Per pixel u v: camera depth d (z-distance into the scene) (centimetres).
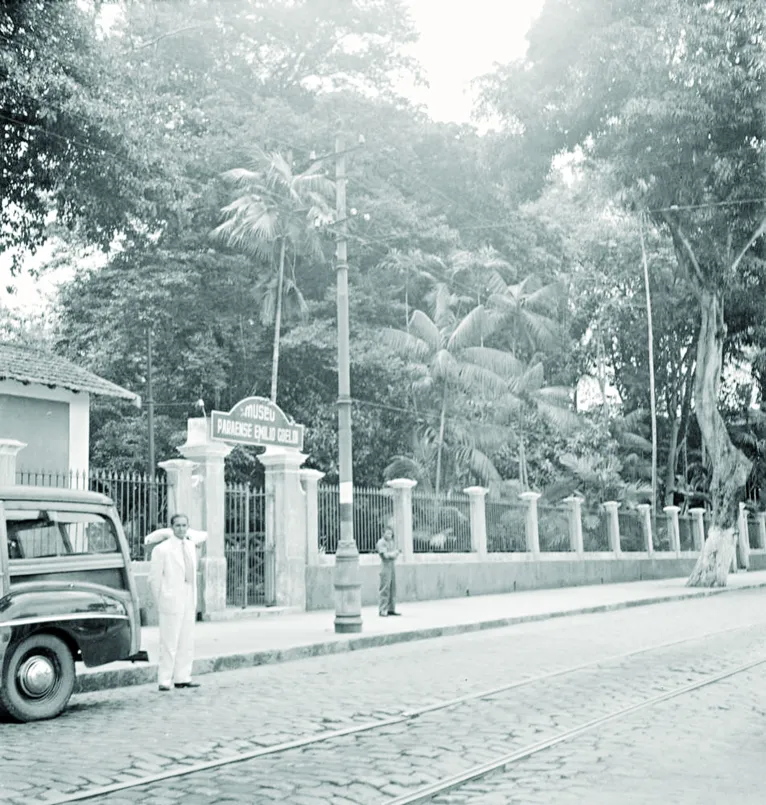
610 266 4503
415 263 3525
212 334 3459
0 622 870
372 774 641
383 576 1970
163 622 1096
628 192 2881
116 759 697
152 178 2188
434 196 3975
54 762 693
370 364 3191
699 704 917
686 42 2561
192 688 1102
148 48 3669
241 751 720
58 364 2280
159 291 3188
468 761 679
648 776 637
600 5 2667
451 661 1293
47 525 948
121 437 3406
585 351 4591
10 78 1869
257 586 2077
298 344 3244
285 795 589
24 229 2205
